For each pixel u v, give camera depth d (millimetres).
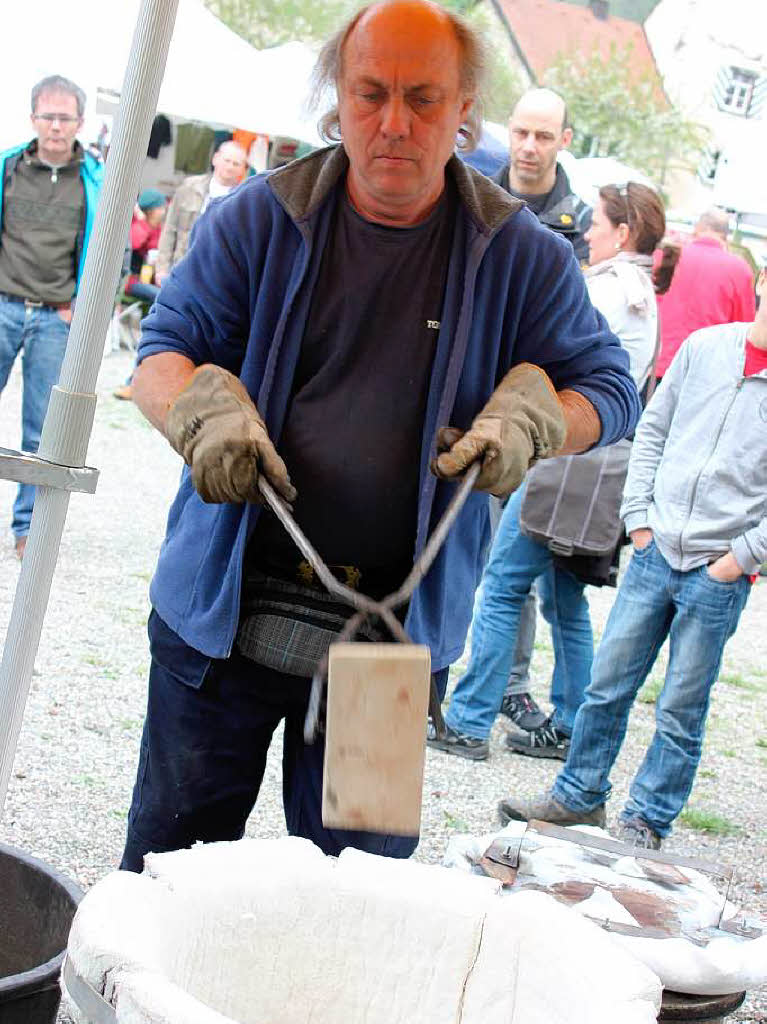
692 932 2346
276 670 2227
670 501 3732
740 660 6664
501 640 4488
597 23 26438
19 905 2225
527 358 2309
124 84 1991
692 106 27375
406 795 1603
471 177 2164
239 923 1731
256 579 2240
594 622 6855
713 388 3699
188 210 10023
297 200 2121
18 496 5957
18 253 5695
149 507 7586
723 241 8117
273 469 1914
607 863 2611
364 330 2150
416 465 2182
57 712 4371
